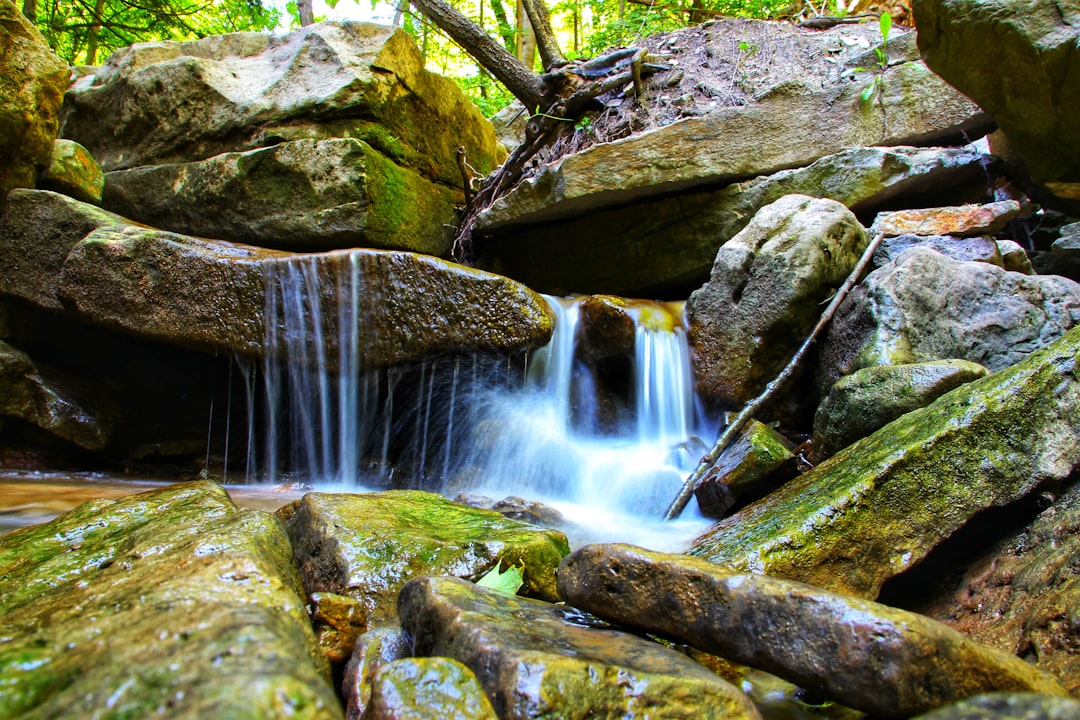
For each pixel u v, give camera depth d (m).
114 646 1.31
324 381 5.20
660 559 1.94
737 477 3.72
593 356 5.23
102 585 1.75
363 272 5.02
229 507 2.58
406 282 4.95
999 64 4.41
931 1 4.49
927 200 5.70
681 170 5.87
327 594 2.14
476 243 7.10
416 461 5.68
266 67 6.64
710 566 1.91
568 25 15.83
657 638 2.04
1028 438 2.67
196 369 6.12
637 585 1.95
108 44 11.01
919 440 2.74
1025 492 2.63
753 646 1.71
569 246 6.64
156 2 10.26
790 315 4.58
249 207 6.03
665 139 5.93
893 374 3.56
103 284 5.28
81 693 1.14
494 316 4.84
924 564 2.79
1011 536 2.63
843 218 4.81
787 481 3.75
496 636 1.67
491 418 5.43
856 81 5.80
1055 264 5.28
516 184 7.23
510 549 2.55
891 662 1.50
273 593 1.69
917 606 2.66
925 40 4.71
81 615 1.53
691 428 5.00
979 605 2.40
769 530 2.72
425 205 6.61
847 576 2.54
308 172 5.83
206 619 1.40
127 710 1.06
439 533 2.74
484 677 1.56
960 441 2.70
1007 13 4.20
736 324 4.79
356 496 3.17
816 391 4.70
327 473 5.45
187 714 1.00
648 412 5.12
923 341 4.15
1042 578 2.21
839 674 1.56
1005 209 4.75
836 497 2.68
